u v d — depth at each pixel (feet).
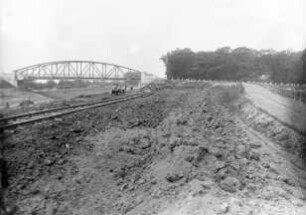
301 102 60.59
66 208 22.77
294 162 36.94
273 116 49.44
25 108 63.87
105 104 69.56
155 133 44.78
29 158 28.58
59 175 27.40
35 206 22.27
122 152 35.65
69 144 35.24
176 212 21.48
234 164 31.81
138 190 26.37
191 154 30.66
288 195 26.96
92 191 25.84
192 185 24.99
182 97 86.63
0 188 23.20
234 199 23.41
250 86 95.86
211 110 58.08
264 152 38.93
